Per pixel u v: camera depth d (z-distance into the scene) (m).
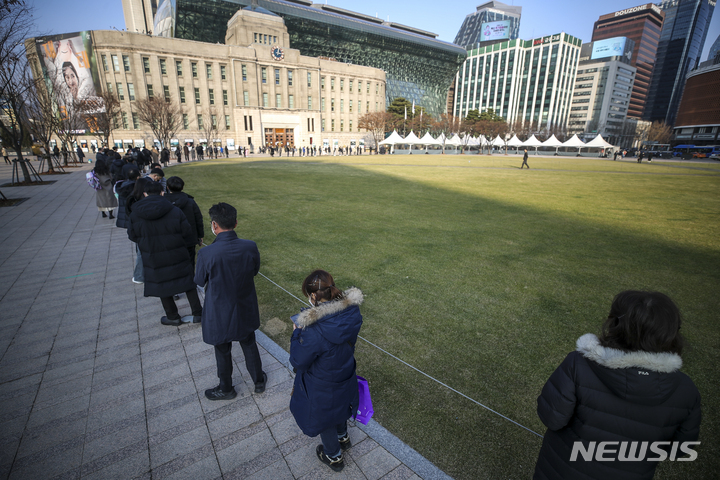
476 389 3.32
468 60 147.88
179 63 53.81
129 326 4.33
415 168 28.67
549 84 125.94
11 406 2.99
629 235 8.73
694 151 72.19
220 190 14.67
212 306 2.75
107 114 35.34
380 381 3.41
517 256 7.07
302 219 9.88
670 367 1.22
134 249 7.22
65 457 2.52
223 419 2.92
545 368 3.64
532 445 2.70
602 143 55.41
